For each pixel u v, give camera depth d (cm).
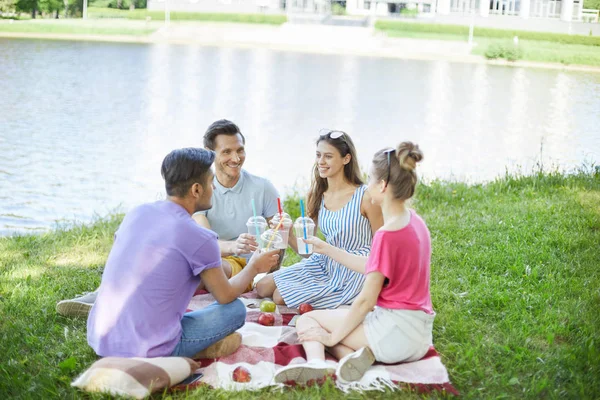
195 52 3544
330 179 385
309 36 4544
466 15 5003
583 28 4803
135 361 288
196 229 304
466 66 3444
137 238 302
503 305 409
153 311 297
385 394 298
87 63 2820
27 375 312
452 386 306
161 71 2680
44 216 743
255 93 2183
